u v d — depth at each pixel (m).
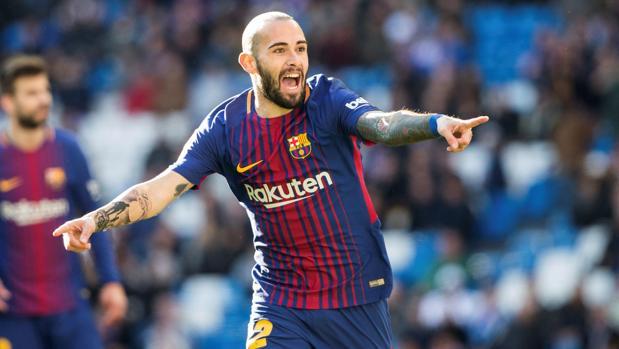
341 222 19.41
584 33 58.75
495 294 41.44
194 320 46.47
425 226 47.44
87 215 18.31
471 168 53.19
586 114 53.19
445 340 40.53
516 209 49.50
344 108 18.89
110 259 26.34
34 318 25.52
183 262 48.12
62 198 25.91
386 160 49.38
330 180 19.30
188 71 66.62
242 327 46.16
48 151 25.80
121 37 69.88
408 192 48.25
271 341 19.64
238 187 19.84
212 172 19.88
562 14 64.94
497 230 49.09
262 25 18.91
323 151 19.20
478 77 57.53
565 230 47.31
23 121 25.31
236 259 47.88
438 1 63.59
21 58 25.25
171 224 52.25
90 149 63.94
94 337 26.11
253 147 19.30
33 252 25.38
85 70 68.56
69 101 66.56
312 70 63.25
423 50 60.19
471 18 67.81
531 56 61.53
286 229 19.52
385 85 61.75
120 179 62.31
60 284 25.61
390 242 47.12
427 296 42.22
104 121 65.44
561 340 39.53
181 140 57.38
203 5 68.62
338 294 19.62
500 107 55.19
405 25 64.31
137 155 63.09
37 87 25.20
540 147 54.34
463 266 43.75
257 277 20.27
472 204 49.72
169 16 68.88
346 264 19.55
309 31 63.81
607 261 43.91
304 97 19.22
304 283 19.66
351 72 62.97
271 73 18.80
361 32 63.53
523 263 45.72
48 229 25.59
